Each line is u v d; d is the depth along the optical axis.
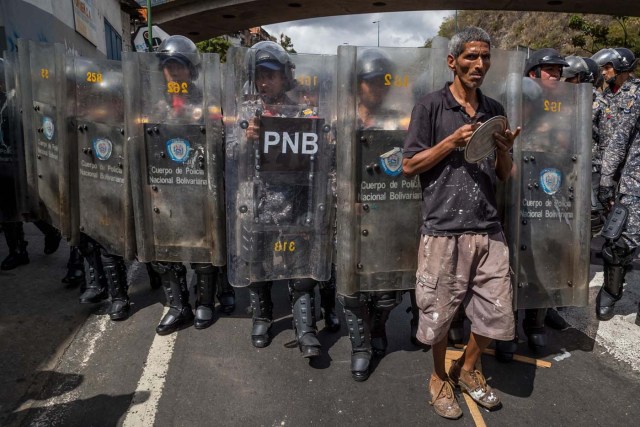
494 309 2.29
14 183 3.94
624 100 3.51
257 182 2.70
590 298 3.98
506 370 2.91
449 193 2.25
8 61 3.81
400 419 2.46
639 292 4.09
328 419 2.45
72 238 3.41
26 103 3.72
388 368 2.91
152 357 2.98
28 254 4.65
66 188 3.34
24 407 2.48
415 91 2.57
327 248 2.80
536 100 2.70
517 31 37.16
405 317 3.66
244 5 20.58
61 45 3.22
